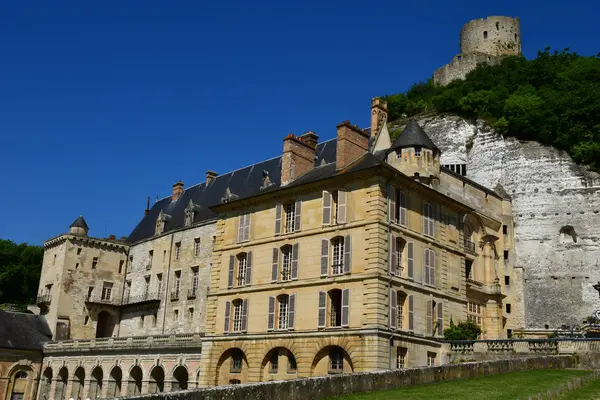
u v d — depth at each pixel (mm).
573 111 60156
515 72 71312
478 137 64875
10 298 89938
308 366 38219
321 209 40812
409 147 45906
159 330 64000
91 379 59500
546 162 59469
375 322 35906
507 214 56969
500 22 86000
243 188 64062
